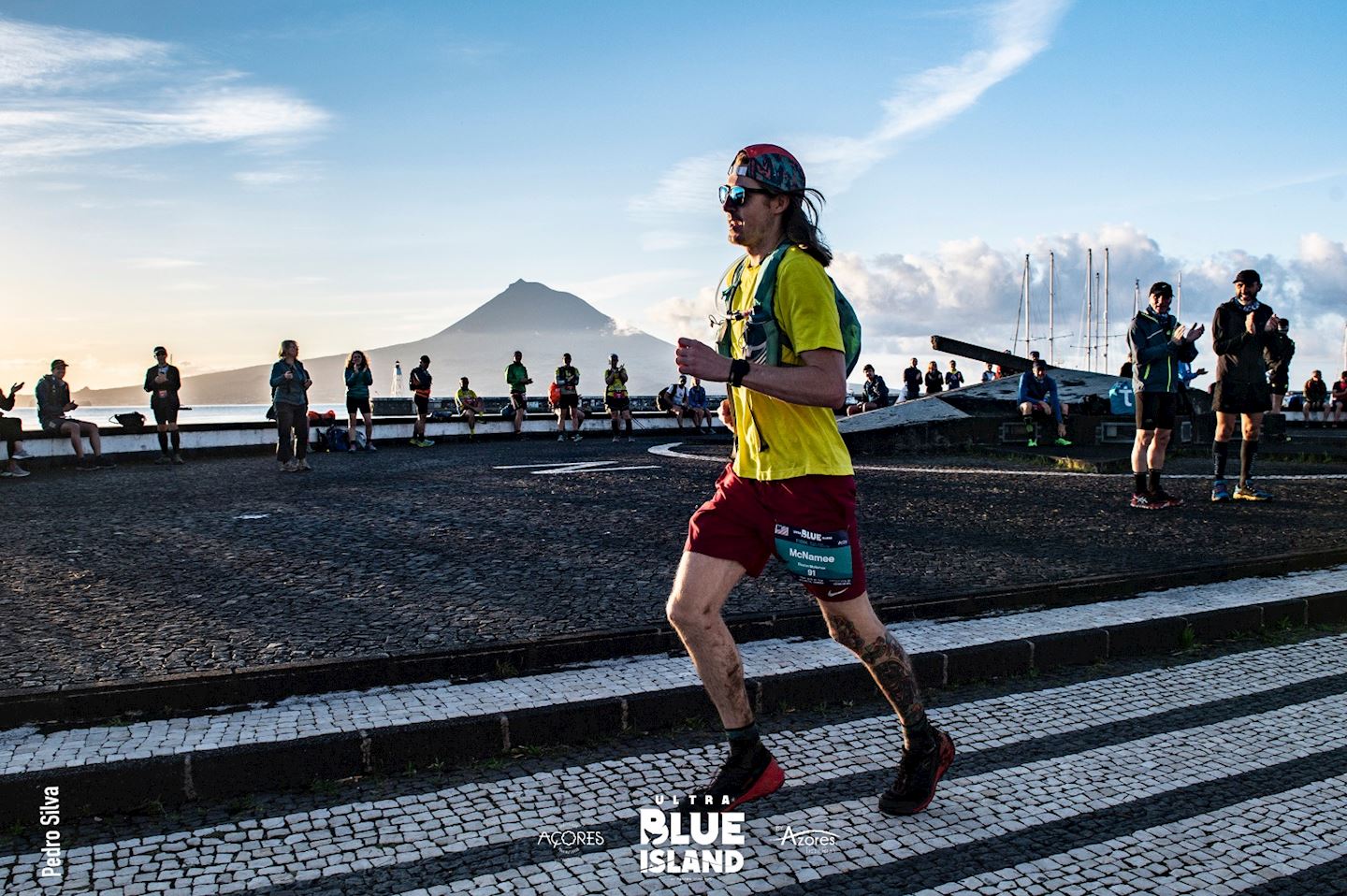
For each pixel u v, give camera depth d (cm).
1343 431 2280
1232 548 754
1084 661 521
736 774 333
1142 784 364
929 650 482
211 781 346
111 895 279
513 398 2477
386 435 2197
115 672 434
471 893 282
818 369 320
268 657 457
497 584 621
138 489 1216
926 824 330
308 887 285
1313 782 368
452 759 379
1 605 570
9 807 324
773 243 345
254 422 1948
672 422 2722
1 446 1542
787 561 333
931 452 1791
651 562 691
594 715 404
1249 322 1003
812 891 286
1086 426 1855
